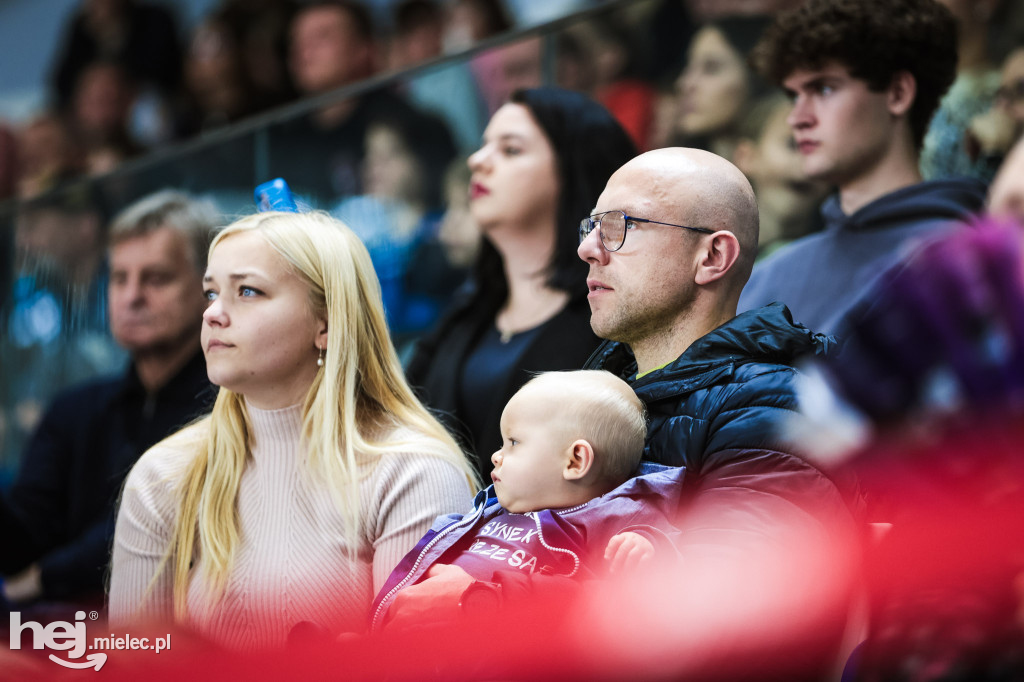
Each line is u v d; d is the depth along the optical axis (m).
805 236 8.49
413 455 5.99
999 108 8.20
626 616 4.41
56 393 12.02
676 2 9.58
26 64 21.05
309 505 6.00
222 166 11.79
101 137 18.42
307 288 6.07
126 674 5.76
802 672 4.46
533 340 7.79
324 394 6.03
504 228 8.28
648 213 5.37
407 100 11.11
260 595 5.89
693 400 5.16
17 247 12.46
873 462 4.86
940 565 4.48
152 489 6.39
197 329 10.01
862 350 5.01
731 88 9.15
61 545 10.09
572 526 4.87
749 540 4.53
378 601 5.24
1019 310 4.77
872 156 7.98
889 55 7.79
